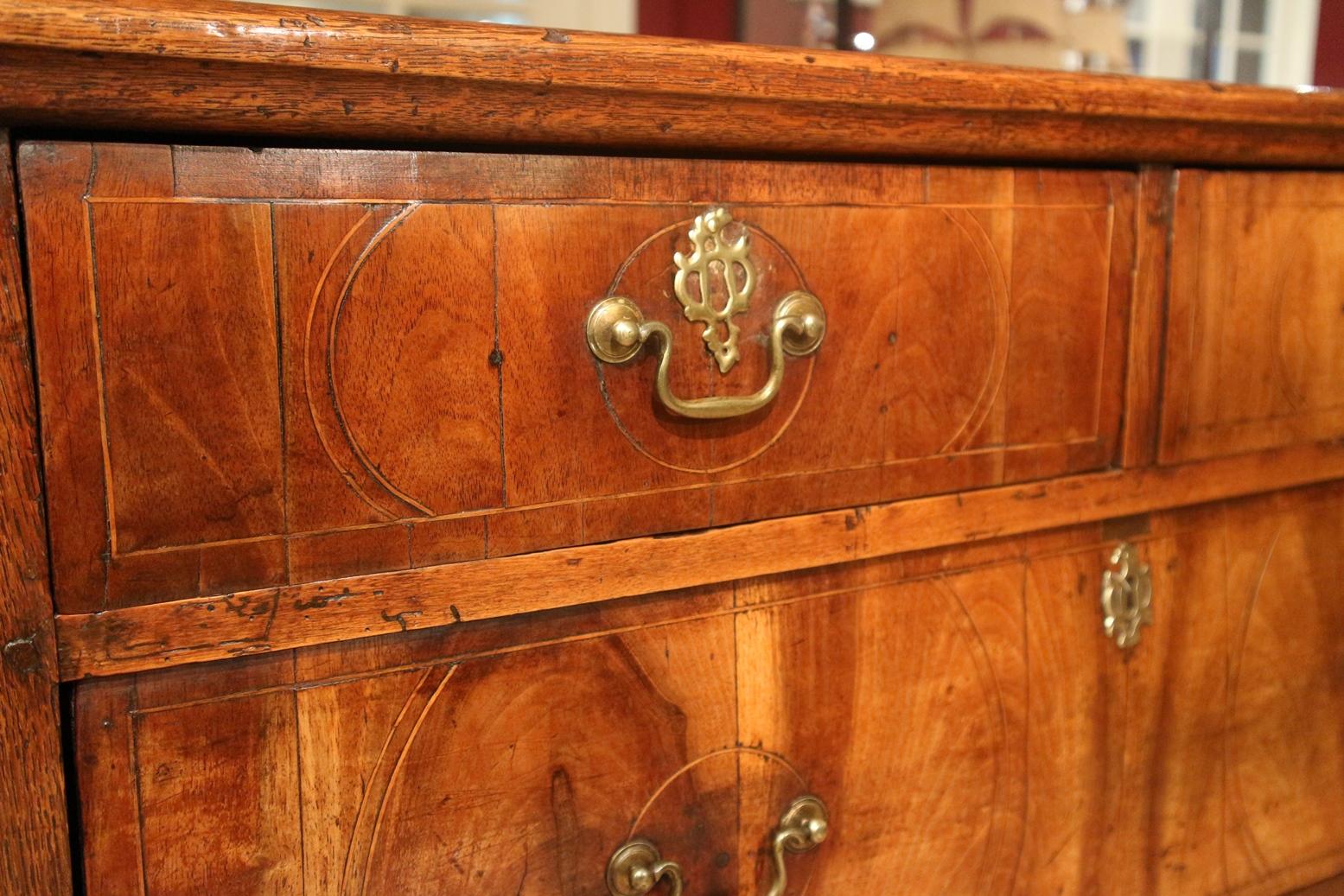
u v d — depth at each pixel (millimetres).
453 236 539
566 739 609
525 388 566
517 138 537
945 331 685
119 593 495
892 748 717
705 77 542
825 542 662
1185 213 756
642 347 593
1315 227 821
